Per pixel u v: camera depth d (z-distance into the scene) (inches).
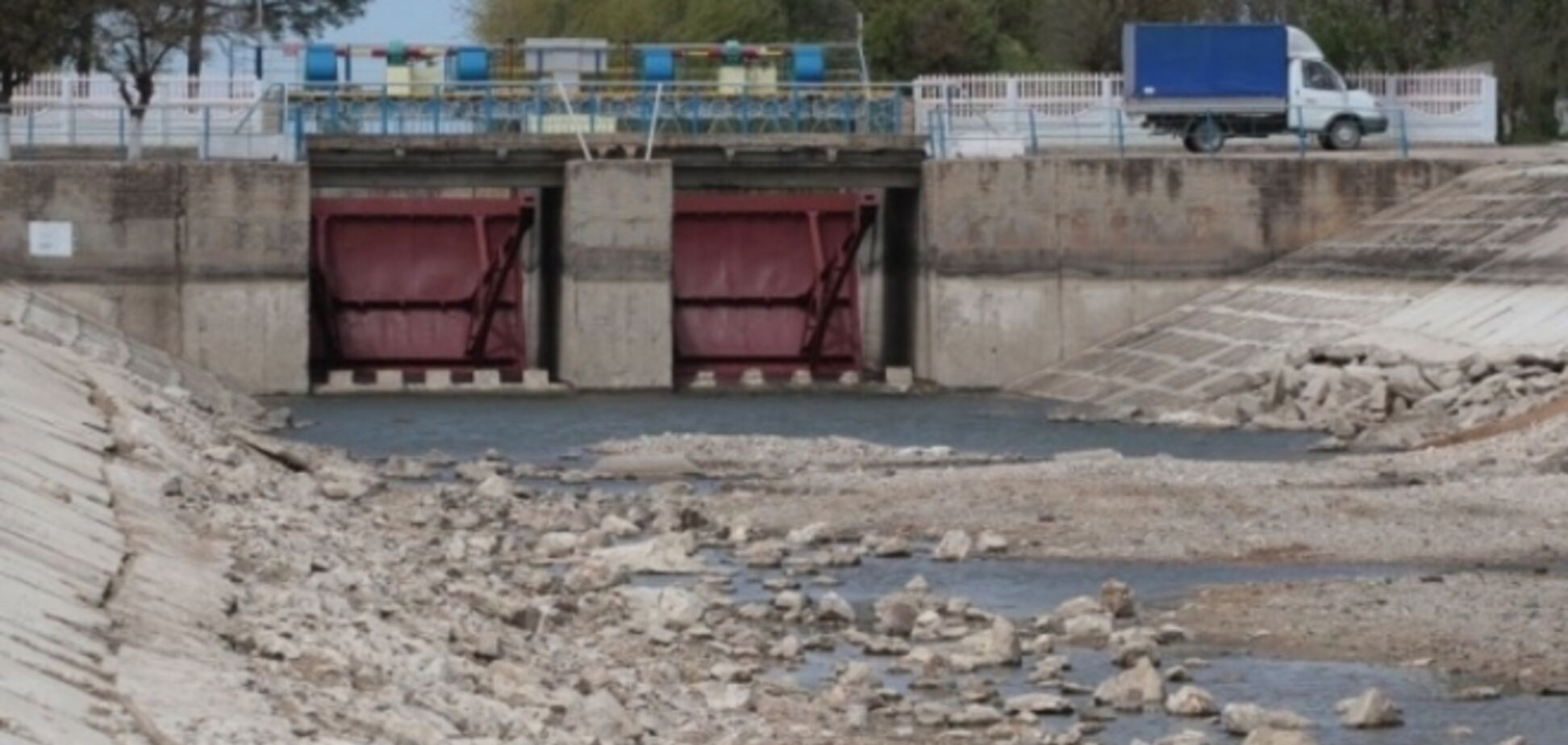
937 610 1547.7
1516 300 2928.2
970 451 2655.0
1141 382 3297.2
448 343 3666.3
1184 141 3848.4
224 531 1454.2
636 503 2123.5
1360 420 2706.7
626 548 1777.8
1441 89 3986.2
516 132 3607.3
